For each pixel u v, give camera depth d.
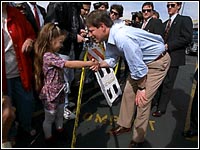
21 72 2.54
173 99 4.86
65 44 3.30
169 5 3.62
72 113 3.63
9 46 2.42
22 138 3.03
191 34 3.46
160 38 2.61
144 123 2.78
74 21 3.44
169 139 3.19
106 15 2.35
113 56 2.74
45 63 2.53
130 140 3.10
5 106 1.60
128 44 2.24
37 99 3.87
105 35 2.38
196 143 3.10
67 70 3.40
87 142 3.02
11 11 2.43
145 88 2.51
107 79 3.10
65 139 3.04
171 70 3.72
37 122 3.52
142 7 4.16
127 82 2.99
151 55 2.55
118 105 4.29
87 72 4.98
